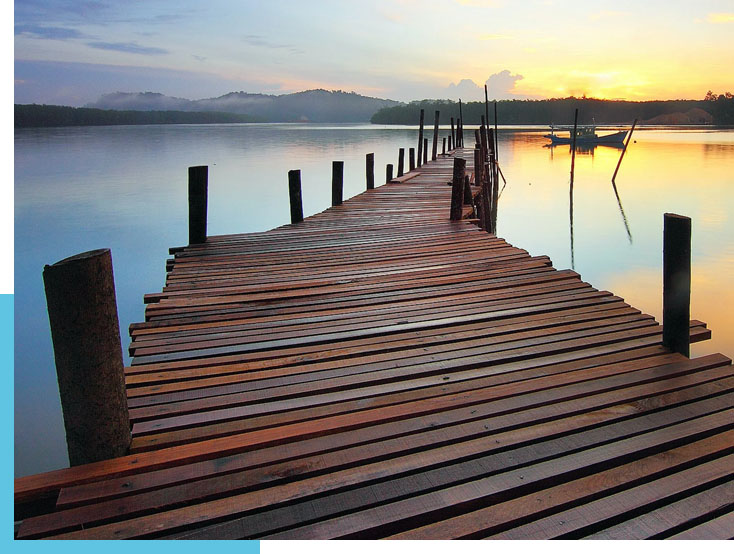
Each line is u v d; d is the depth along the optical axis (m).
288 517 1.63
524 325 3.18
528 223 14.89
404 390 2.42
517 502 1.71
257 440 2.00
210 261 5.08
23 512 1.77
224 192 20.14
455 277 4.32
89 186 20.72
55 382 5.54
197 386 2.46
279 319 3.38
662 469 1.86
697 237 11.79
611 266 10.30
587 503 1.71
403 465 1.87
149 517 1.63
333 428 2.08
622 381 2.47
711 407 2.26
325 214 7.91
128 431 1.98
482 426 2.11
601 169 27.39
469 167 16.47
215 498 1.72
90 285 1.78
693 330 2.94
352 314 3.46
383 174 25.72
